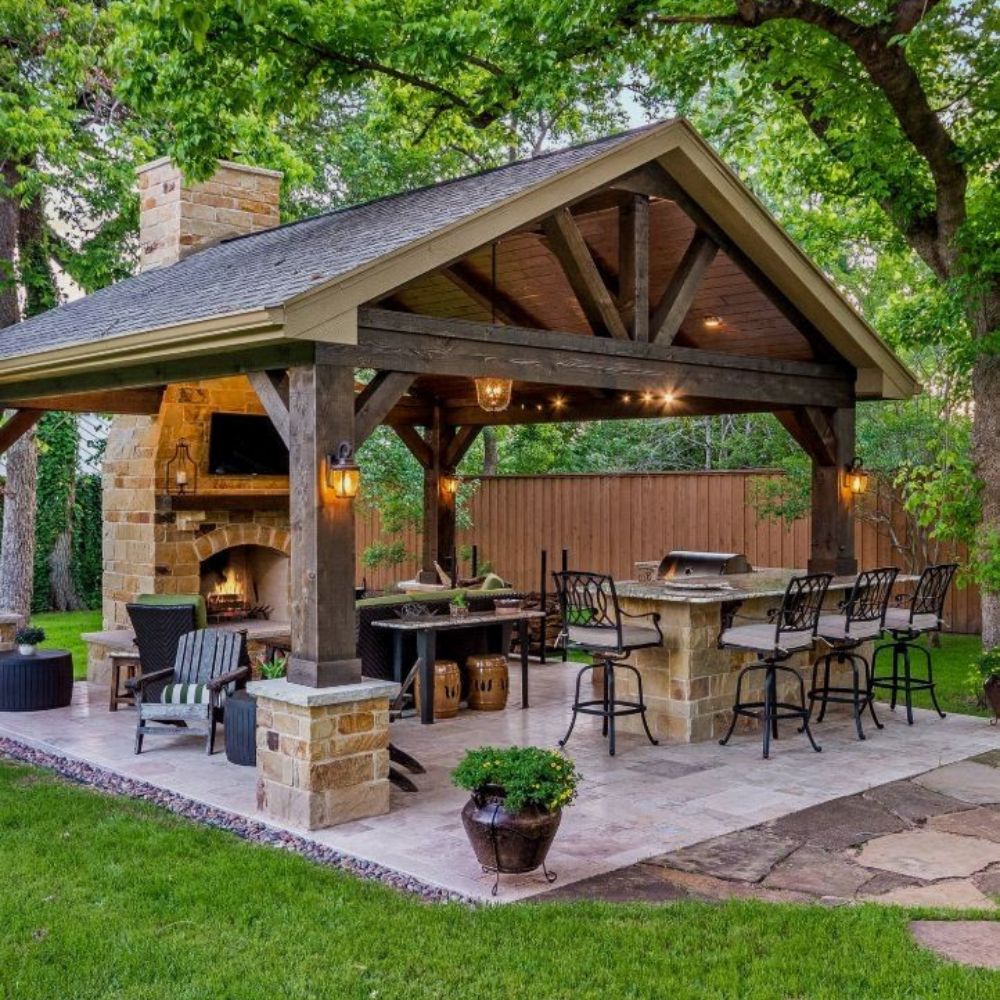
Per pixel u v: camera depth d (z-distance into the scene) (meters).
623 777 7.22
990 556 9.42
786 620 7.87
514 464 18.03
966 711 9.52
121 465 10.82
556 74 10.16
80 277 15.27
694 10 9.45
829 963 4.20
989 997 3.89
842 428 9.92
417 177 19.20
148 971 4.20
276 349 6.41
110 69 13.18
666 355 8.21
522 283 10.86
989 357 9.55
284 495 11.13
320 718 6.11
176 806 6.60
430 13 10.96
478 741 8.33
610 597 8.91
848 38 8.42
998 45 9.06
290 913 4.78
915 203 9.93
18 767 7.54
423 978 4.13
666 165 7.91
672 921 4.64
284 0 10.58
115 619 10.93
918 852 5.68
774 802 6.62
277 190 12.13
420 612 9.16
